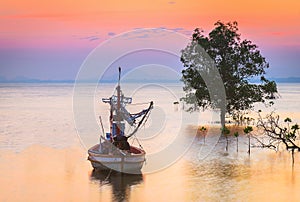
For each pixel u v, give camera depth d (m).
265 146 44.66
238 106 68.56
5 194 30.11
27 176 34.72
